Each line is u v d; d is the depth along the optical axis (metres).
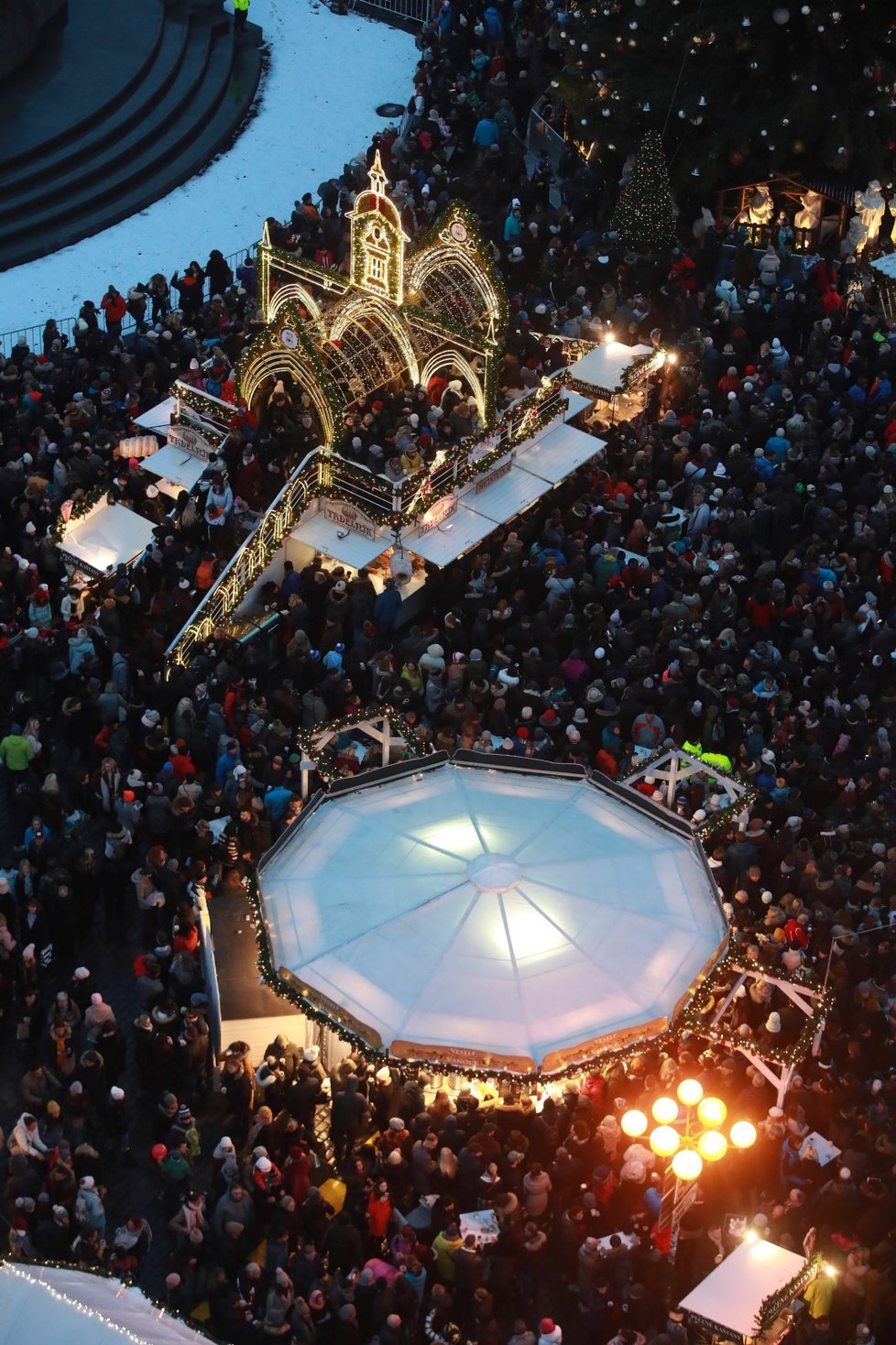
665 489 32.06
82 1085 22.17
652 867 23.22
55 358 34.97
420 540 31.31
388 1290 19.73
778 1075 22.50
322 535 31.16
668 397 36.06
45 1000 24.52
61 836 26.30
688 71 41.75
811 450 33.22
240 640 29.73
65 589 29.27
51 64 46.81
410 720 26.44
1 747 26.91
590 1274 20.45
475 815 23.64
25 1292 16.73
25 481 31.69
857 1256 20.22
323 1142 23.02
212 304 37.34
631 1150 21.31
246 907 24.23
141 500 32.25
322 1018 21.45
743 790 24.48
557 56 46.56
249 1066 22.56
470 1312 20.73
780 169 42.09
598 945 22.00
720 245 39.97
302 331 30.98
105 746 26.70
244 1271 19.98
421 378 33.31
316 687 27.88
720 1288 19.33
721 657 28.55
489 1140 21.39
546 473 33.16
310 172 46.25
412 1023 21.16
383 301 32.75
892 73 41.25
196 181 45.28
